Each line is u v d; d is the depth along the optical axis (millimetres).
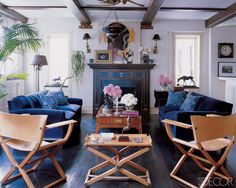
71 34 6641
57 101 4535
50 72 6910
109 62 6539
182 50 6969
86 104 6762
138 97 6457
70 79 6699
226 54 6688
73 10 5113
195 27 6703
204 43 6773
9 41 3576
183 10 5512
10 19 6012
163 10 5504
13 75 3994
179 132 3625
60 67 6898
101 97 6457
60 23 6629
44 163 3059
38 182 2527
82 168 2910
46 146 2398
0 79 3938
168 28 6660
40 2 5121
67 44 6848
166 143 3986
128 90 6492
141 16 6246
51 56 6871
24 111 3645
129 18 6457
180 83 6891
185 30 6691
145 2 4969
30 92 6742
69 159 3215
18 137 2297
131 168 2916
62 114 3654
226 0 4863
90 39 6621
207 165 3008
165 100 5781
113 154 3422
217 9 5434
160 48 6699
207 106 3926
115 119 4008
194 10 5500
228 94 5953
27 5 5332
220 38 6668
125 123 4000
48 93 4777
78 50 6645
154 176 2707
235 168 2938
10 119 2289
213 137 2311
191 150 2707
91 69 6684
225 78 6129
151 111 6816
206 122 2254
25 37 3936
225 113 3584
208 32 6734
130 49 6566
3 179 2490
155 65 6684
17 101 3754
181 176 2695
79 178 2633
